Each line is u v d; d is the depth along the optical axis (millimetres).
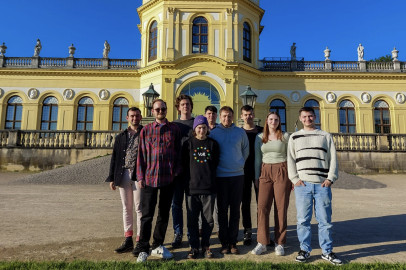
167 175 3990
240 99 21141
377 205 8008
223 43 21641
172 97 20797
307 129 4242
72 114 23141
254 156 4855
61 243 4414
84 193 9398
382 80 24062
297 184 4070
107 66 23859
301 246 3912
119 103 23578
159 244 3982
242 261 3625
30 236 4734
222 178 4191
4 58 23734
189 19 21859
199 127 4129
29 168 17297
